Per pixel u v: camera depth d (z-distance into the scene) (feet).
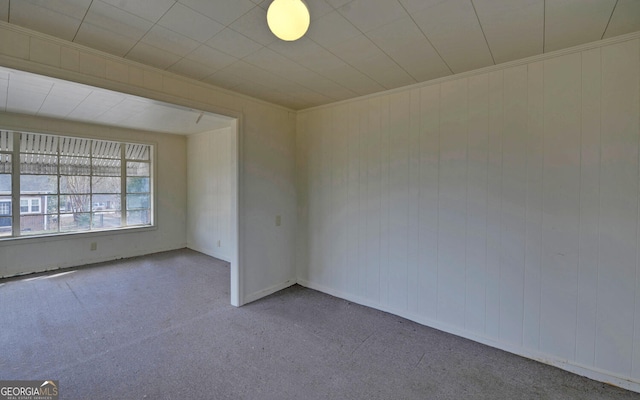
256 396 6.19
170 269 15.39
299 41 6.66
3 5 5.24
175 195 19.93
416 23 5.92
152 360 7.41
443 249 9.00
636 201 6.41
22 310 10.21
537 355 7.54
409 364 7.36
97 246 16.56
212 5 5.30
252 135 11.02
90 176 16.65
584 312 6.97
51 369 7.00
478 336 8.42
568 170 7.10
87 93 10.49
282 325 9.32
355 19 5.75
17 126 13.85
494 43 6.77
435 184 9.11
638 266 6.42
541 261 7.48
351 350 7.95
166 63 7.86
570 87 7.02
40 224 15.07
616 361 6.64
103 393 6.23
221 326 9.22
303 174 12.72
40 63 6.31
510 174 7.86
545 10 5.48
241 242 10.77
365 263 10.80
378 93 10.21
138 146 18.47
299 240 13.00
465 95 8.50
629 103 6.42
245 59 7.61
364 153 10.71
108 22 5.86
